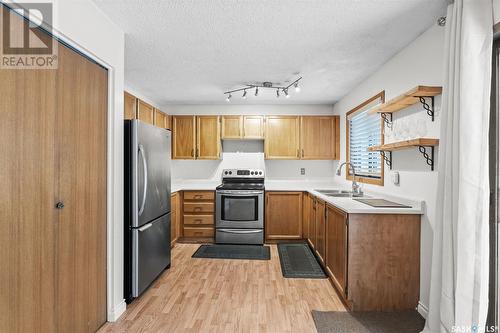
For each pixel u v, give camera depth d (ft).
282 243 14.05
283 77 11.11
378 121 10.43
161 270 9.64
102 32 6.49
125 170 7.81
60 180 5.36
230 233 13.98
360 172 12.30
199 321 7.01
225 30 7.35
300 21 6.89
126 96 10.23
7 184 4.29
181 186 15.06
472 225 5.06
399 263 7.51
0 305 4.20
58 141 5.31
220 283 9.26
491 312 5.53
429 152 7.10
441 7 6.23
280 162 16.08
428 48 7.13
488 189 5.08
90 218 6.31
